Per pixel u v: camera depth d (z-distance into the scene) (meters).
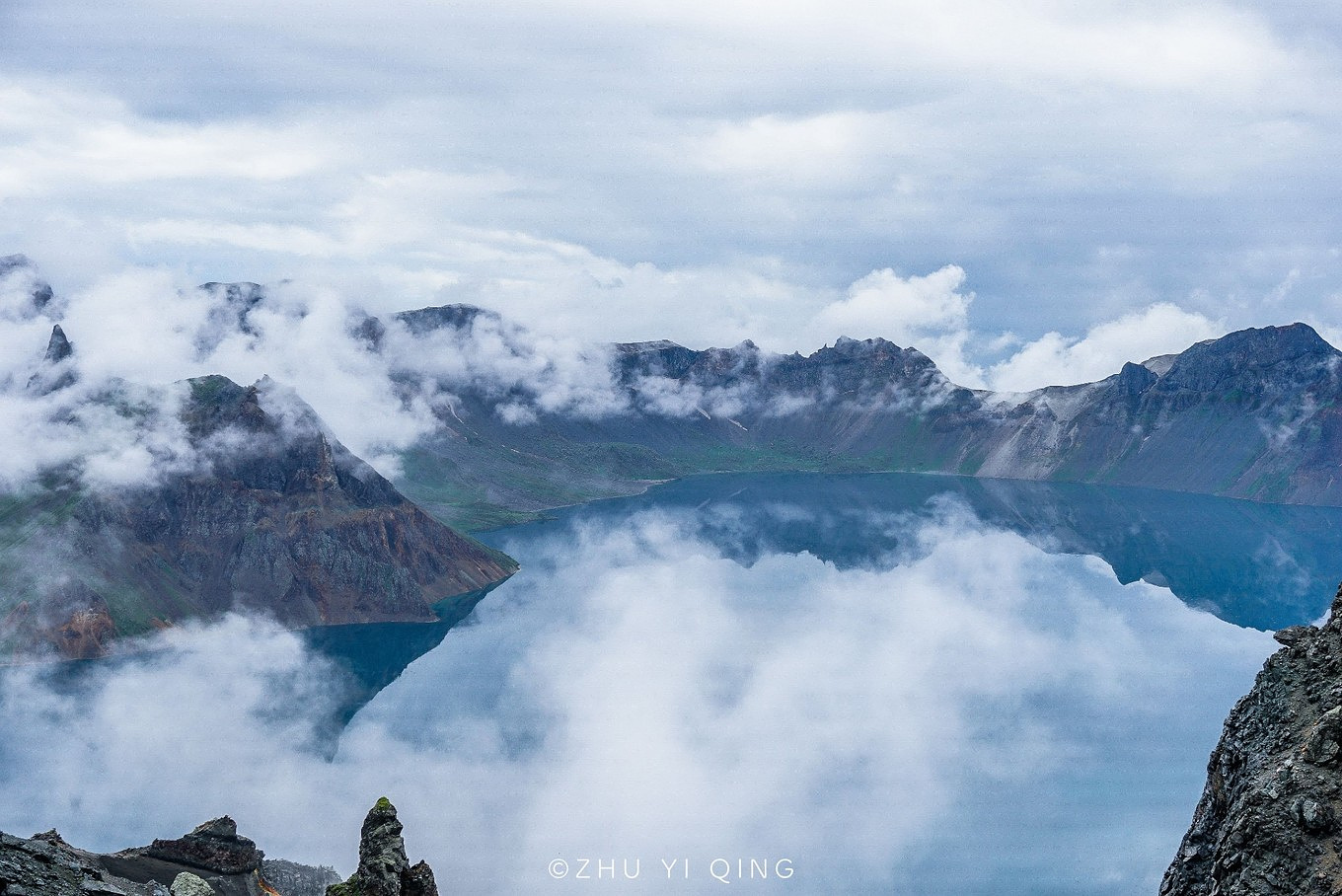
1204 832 65.75
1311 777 58.78
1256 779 61.69
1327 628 66.50
